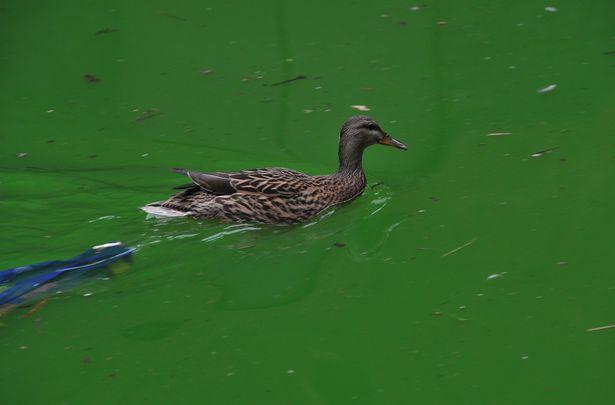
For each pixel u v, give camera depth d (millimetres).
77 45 16344
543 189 11242
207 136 13281
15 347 8438
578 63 14867
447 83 14492
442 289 9320
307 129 13336
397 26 16672
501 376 7895
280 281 9586
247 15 17359
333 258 10109
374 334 8555
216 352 8344
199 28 16875
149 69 15469
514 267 9656
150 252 10203
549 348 8266
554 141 12438
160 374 8039
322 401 7629
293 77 14953
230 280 9617
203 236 10617
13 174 12109
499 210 10844
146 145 13062
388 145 11914
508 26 16469
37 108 14328
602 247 9906
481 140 12664
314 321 8812
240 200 10945
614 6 17000
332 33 16500
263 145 12938
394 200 11414
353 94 14266
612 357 8070
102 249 10188
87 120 13930
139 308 9062
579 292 9117
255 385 7852
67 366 8156
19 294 9305
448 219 10758
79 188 11688
